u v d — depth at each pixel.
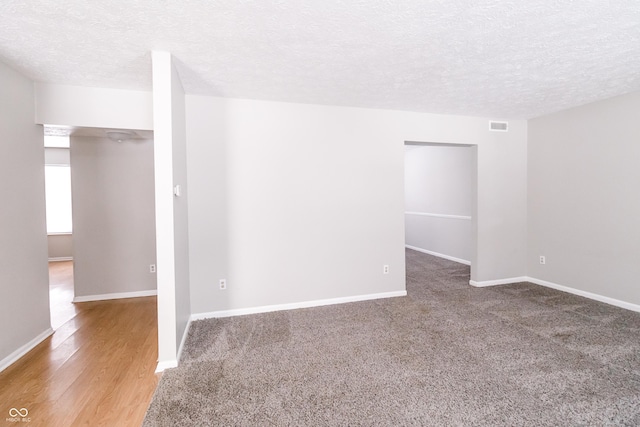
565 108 3.71
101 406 1.83
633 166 3.16
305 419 1.70
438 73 2.61
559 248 3.93
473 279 4.25
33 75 2.55
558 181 3.90
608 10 1.71
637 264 3.17
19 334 2.44
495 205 4.19
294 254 3.43
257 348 2.51
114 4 1.60
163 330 2.23
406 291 3.93
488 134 4.12
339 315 3.21
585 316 3.09
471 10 1.71
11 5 1.60
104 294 3.90
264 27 1.86
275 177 3.34
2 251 2.28
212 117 3.14
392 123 3.72
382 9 1.69
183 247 2.72
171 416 1.73
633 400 1.82
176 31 1.89
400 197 3.79
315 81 2.76
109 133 3.45
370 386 1.99
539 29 1.91
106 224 3.89
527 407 1.78
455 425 1.64
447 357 2.34
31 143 2.63
